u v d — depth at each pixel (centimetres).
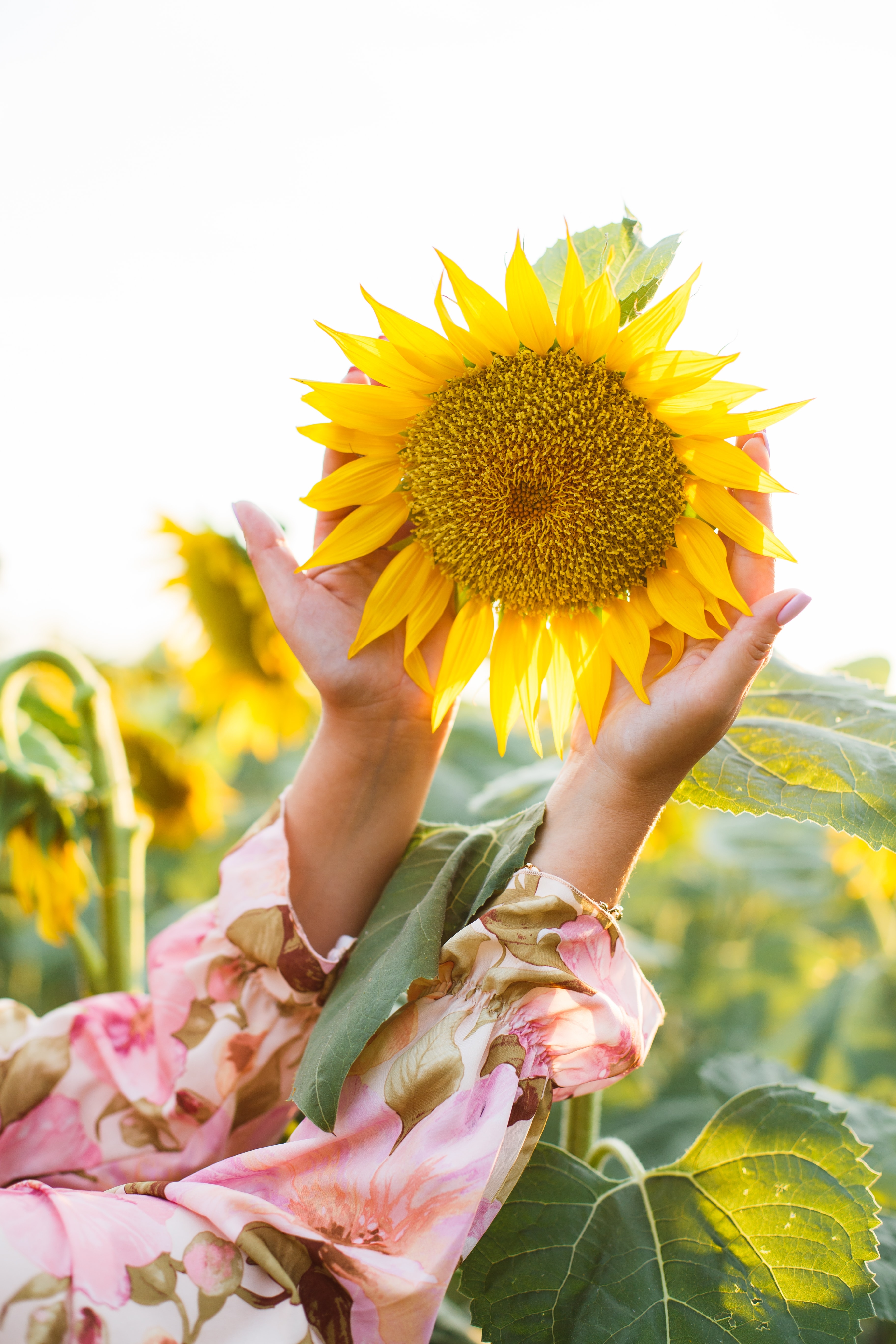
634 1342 83
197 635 135
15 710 119
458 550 87
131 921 115
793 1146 90
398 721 89
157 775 149
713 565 85
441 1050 80
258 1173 80
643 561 86
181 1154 88
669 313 84
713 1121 92
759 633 80
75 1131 88
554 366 85
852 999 204
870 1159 108
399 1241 77
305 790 90
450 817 202
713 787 91
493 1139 77
